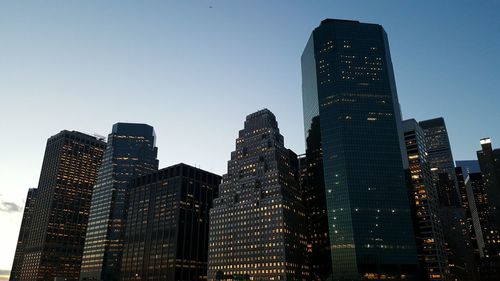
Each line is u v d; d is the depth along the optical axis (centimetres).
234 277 19450
